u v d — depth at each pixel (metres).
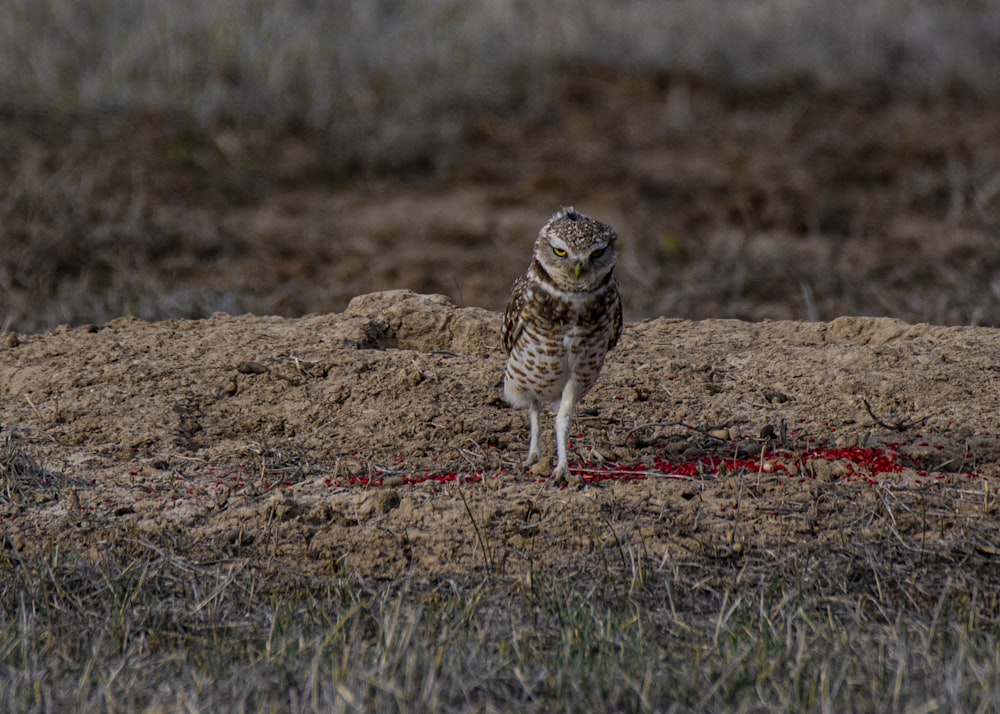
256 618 13.42
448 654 12.08
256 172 39.06
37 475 16.05
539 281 14.90
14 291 28.25
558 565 14.26
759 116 44.78
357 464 16.36
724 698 11.34
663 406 17.86
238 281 30.31
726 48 47.56
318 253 33.81
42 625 13.19
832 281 29.89
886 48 47.88
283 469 16.47
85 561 14.49
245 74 42.53
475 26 46.81
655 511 14.89
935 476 15.52
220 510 15.29
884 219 36.59
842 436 16.72
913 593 13.80
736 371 18.70
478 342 19.64
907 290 29.50
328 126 41.66
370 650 12.30
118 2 44.09
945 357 18.45
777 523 14.67
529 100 44.69
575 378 15.45
